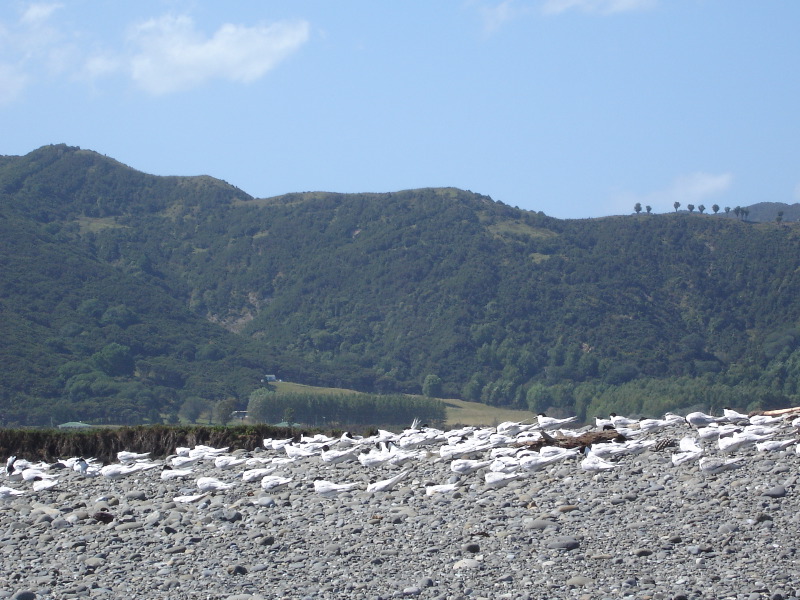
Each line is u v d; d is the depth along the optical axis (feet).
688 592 80.59
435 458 151.64
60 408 538.06
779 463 120.67
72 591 93.35
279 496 130.31
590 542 96.68
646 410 491.72
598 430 167.53
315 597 87.30
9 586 96.17
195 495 131.54
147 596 91.04
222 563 99.96
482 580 88.28
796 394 537.65
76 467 160.35
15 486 156.56
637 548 93.20
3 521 128.06
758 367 614.34
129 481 154.92
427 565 94.27
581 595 82.17
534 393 597.93
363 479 140.15
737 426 151.43
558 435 163.22
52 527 121.70
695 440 145.69
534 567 90.53
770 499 104.99
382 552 99.66
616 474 126.00
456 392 653.30
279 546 104.58
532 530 102.37
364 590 88.33
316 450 167.32
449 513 113.50
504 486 125.70
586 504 111.55
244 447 207.62
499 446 154.10
